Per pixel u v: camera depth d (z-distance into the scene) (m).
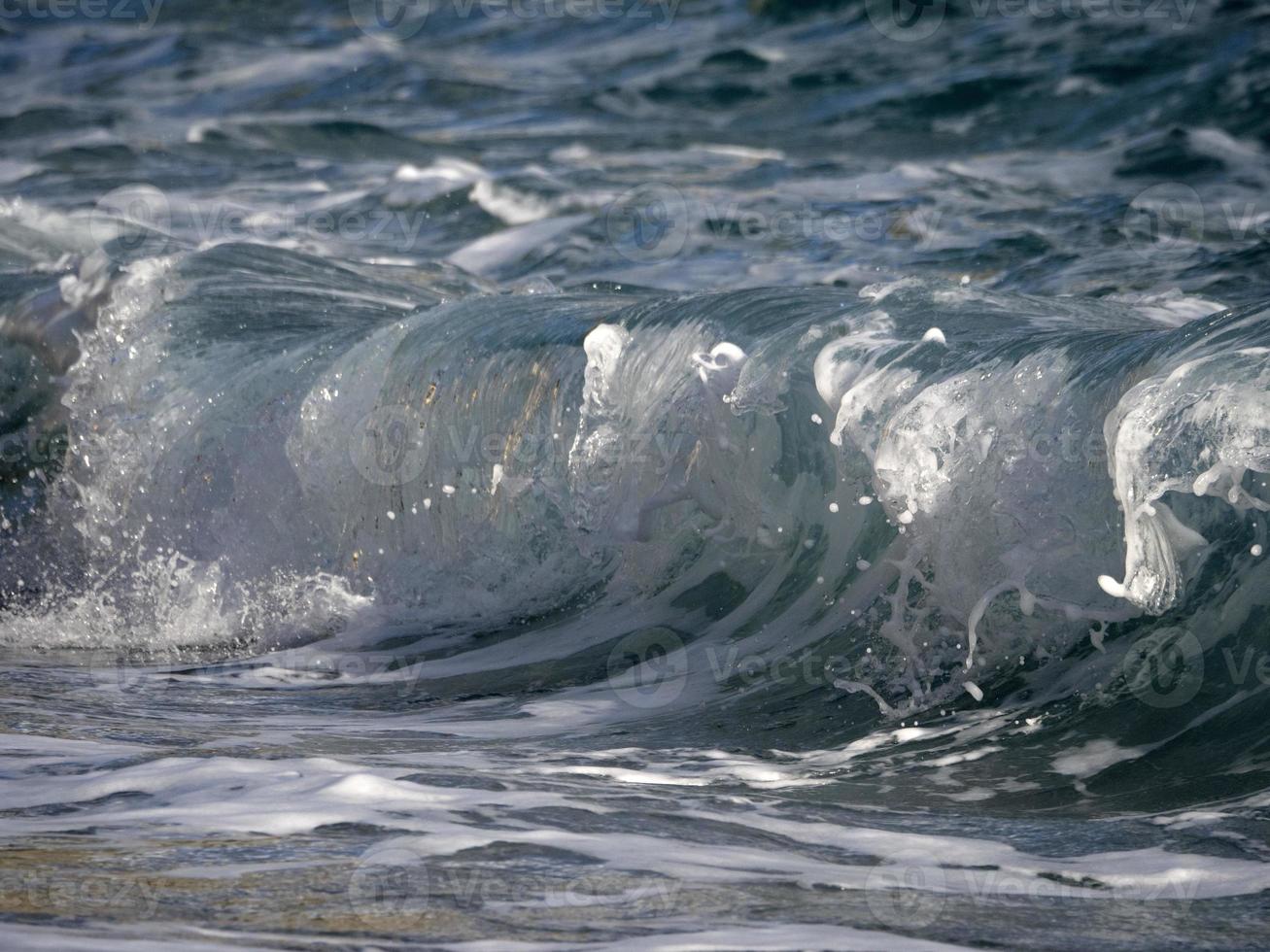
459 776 12.52
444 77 64.44
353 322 27.95
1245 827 11.22
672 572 20.42
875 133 50.62
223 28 78.31
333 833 10.25
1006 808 12.22
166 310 28.19
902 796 12.66
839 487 18.83
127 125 60.72
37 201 46.66
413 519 23.16
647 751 14.67
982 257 34.41
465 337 23.77
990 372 16.69
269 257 32.03
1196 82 49.97
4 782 12.00
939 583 16.33
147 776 11.95
